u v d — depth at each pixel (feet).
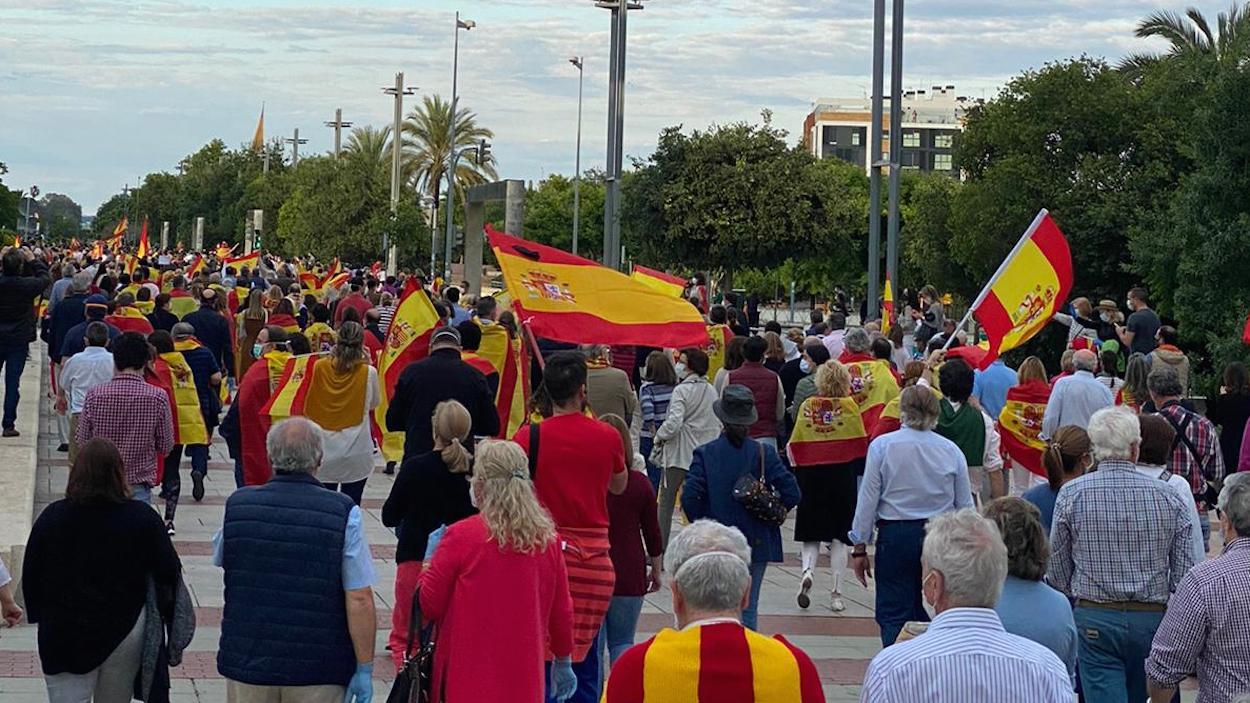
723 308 65.62
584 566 24.58
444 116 238.27
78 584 21.57
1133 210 115.03
